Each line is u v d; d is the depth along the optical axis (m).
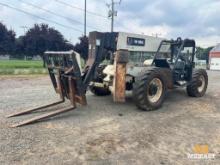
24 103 5.93
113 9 23.81
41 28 48.06
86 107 5.67
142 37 6.13
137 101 5.30
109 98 6.71
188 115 5.26
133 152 3.28
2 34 48.12
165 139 3.79
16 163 2.87
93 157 3.09
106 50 5.78
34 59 50.62
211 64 39.84
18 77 12.65
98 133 3.96
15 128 4.05
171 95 7.54
